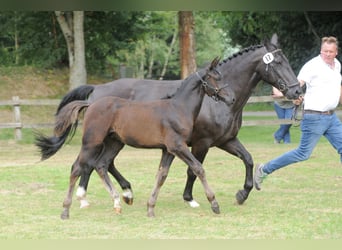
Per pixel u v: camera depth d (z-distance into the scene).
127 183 9.78
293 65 33.22
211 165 14.41
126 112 8.81
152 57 49.62
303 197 10.28
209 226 8.16
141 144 8.78
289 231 7.80
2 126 18.86
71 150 18.34
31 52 29.39
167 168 8.83
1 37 32.66
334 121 9.41
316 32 32.34
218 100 8.68
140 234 7.74
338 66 9.43
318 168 13.67
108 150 9.44
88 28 28.77
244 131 23.03
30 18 28.42
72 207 9.62
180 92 8.75
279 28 33.09
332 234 7.63
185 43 22.16
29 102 18.95
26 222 8.48
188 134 8.62
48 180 12.27
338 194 10.56
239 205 9.66
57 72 28.62
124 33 29.77
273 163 9.62
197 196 10.62
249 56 9.38
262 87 31.97
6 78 27.05
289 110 18.47
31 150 17.83
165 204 9.91
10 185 11.65
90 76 29.84
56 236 7.65
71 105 9.23
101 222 8.51
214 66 8.65
